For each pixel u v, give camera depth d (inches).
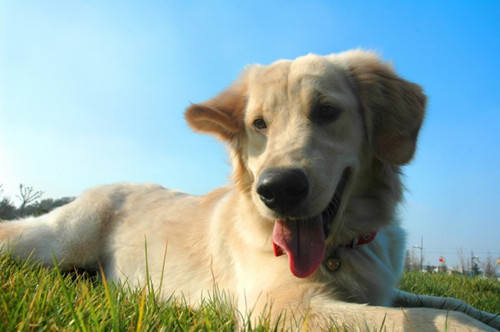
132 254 25.1
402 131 18.2
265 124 18.4
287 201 15.2
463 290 31.9
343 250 17.8
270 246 18.1
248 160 19.1
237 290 19.1
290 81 18.2
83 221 26.8
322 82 17.9
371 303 17.7
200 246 22.5
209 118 19.7
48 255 26.1
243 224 19.6
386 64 19.8
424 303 21.0
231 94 20.9
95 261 26.9
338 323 13.0
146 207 27.1
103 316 11.2
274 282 16.7
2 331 10.0
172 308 13.5
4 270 17.5
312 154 16.2
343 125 17.7
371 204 18.4
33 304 11.5
